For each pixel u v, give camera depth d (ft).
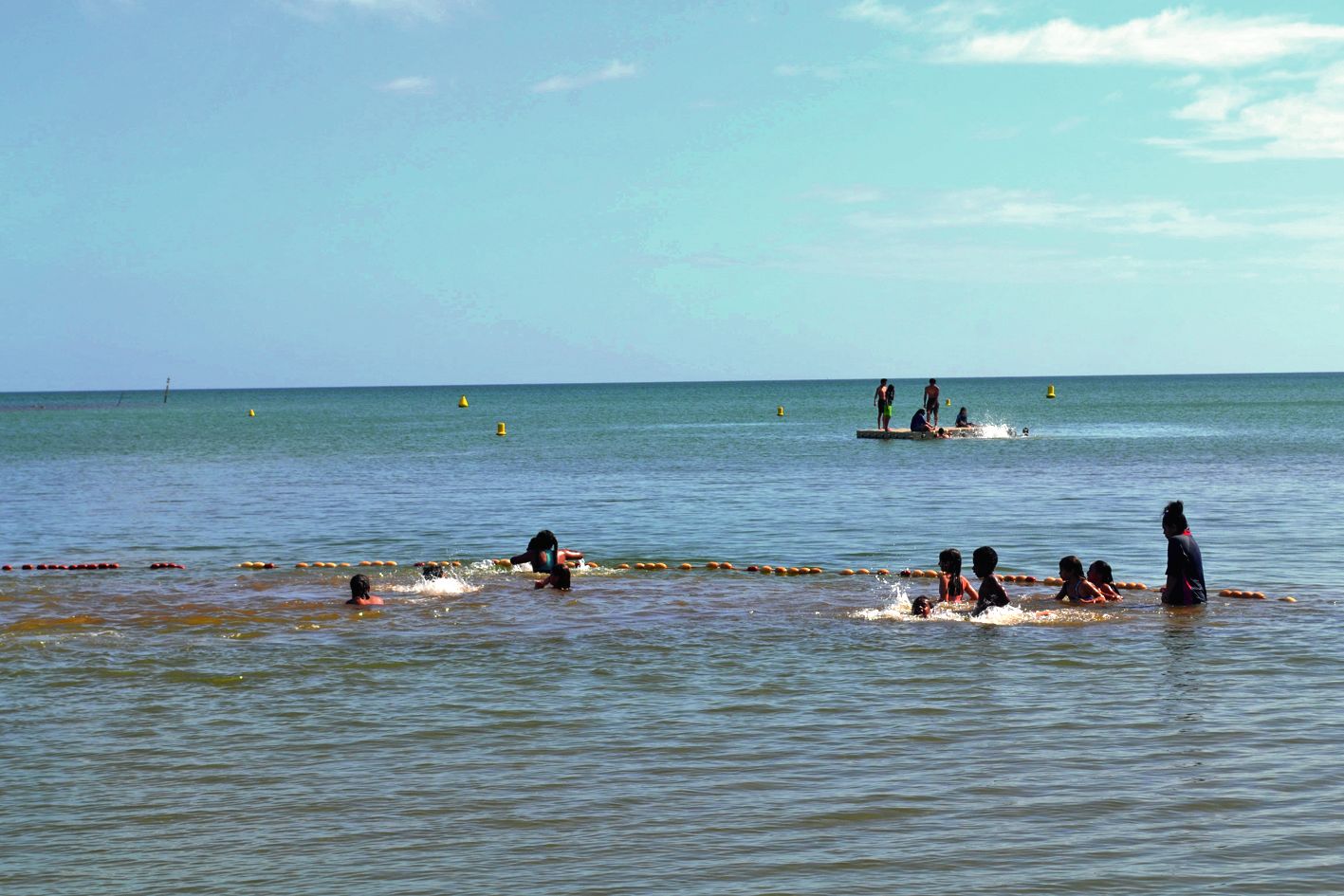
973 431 192.34
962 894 22.44
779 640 45.27
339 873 23.73
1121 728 32.81
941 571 55.98
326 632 47.19
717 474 127.13
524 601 54.65
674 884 23.06
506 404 533.14
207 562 69.51
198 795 28.19
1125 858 23.95
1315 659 40.96
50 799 27.96
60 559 71.36
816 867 23.76
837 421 288.10
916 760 30.22
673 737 32.53
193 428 288.51
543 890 22.85
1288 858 23.81
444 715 34.83
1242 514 85.46
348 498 106.73
